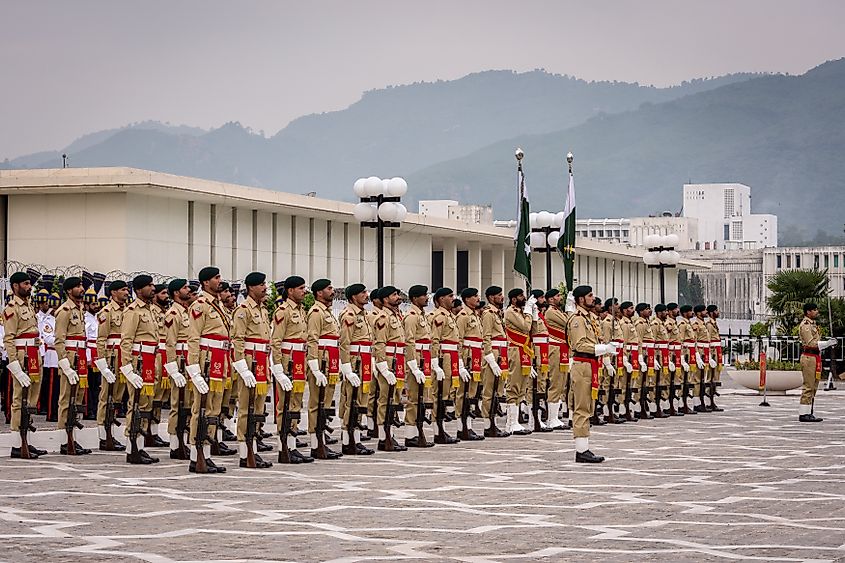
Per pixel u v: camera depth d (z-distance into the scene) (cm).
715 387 3794
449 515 1589
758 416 3547
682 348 3625
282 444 2212
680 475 2042
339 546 1355
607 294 7662
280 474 2036
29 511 1598
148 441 2455
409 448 2516
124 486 1856
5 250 3888
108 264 3766
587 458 2231
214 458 2286
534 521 1545
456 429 2984
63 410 2327
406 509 1638
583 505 1688
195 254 4100
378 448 2480
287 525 1496
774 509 1659
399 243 5338
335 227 4891
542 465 2189
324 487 1864
